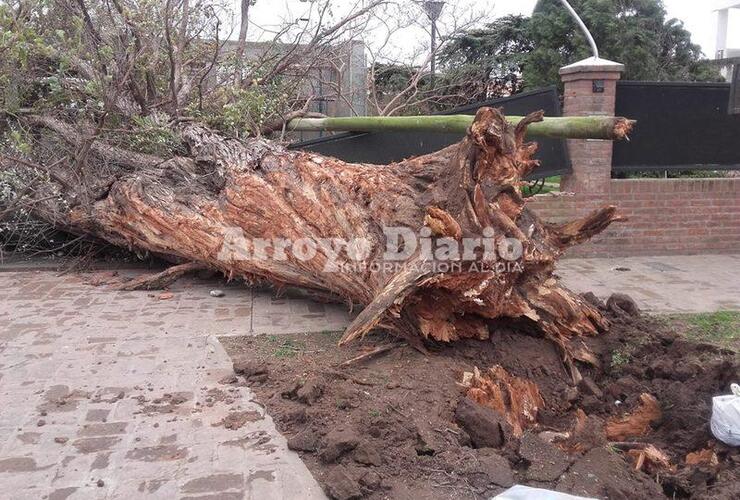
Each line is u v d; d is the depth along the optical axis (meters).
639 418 4.11
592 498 3.07
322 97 10.71
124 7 7.74
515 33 14.80
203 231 6.31
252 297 6.50
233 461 3.42
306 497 3.13
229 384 4.37
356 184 5.31
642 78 13.12
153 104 8.04
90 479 3.26
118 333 5.36
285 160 6.04
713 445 3.65
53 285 6.87
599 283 7.16
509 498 2.91
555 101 7.96
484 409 3.76
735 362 4.40
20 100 7.61
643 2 13.96
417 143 8.68
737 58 7.55
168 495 3.13
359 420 3.68
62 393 4.21
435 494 3.16
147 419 3.87
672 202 8.49
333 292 5.82
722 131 8.48
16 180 7.42
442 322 4.69
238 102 8.30
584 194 8.27
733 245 8.74
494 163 4.45
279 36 9.55
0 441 3.61
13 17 6.92
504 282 4.47
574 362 4.76
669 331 5.02
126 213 6.86
